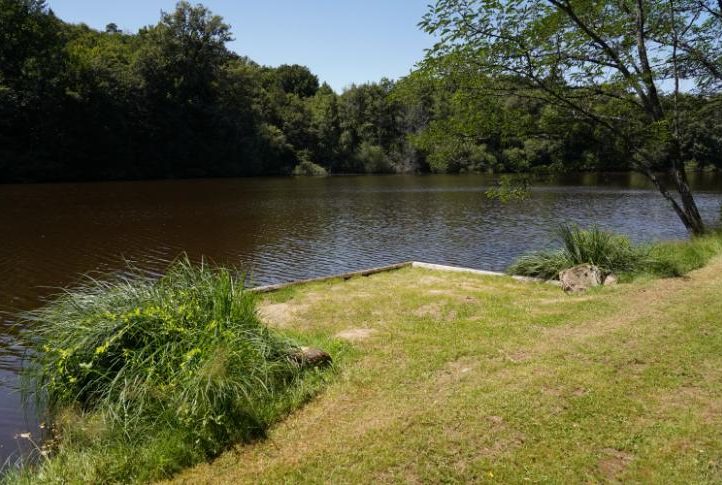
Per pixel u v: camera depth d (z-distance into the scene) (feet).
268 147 210.79
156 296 18.81
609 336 19.86
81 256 48.60
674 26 40.14
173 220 73.77
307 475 11.87
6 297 34.55
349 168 245.45
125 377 15.47
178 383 15.03
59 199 97.86
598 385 15.60
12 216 74.08
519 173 40.04
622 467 11.93
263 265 48.11
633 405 14.55
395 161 249.55
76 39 186.80
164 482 11.97
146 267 45.21
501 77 36.88
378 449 12.67
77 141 145.59
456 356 18.53
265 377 15.80
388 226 72.64
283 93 255.50
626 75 36.17
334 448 12.85
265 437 13.69
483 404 14.56
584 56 37.47
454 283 31.99
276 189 137.08
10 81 133.90
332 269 46.91
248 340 16.89
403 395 15.56
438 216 83.51
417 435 13.17
